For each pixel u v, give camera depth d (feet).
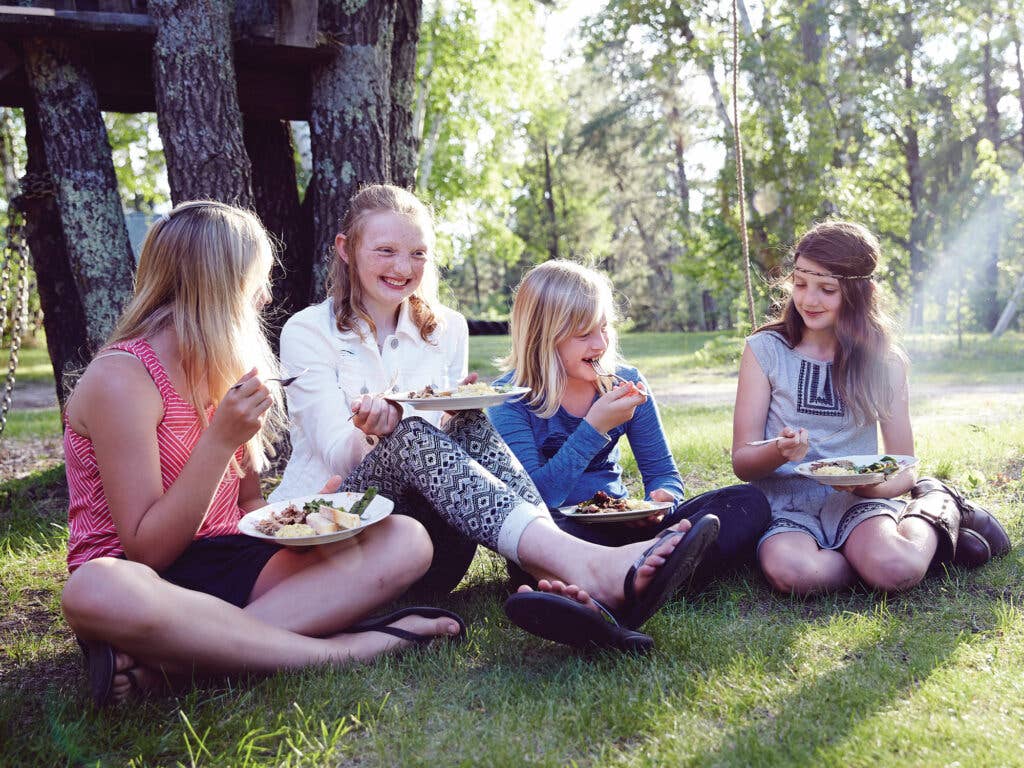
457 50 53.52
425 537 7.66
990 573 9.09
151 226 7.40
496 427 9.51
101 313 15.03
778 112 48.67
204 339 7.19
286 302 17.65
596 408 9.00
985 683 6.45
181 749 6.07
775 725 5.99
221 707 6.57
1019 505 11.75
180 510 6.75
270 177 18.08
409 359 9.77
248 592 7.33
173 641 6.52
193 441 7.25
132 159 56.49
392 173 17.72
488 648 7.68
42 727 6.44
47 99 14.75
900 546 8.60
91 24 14.34
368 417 7.83
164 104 14.71
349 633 7.50
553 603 6.72
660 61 49.88
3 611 9.67
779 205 49.03
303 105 17.38
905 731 5.74
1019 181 64.34
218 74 14.76
